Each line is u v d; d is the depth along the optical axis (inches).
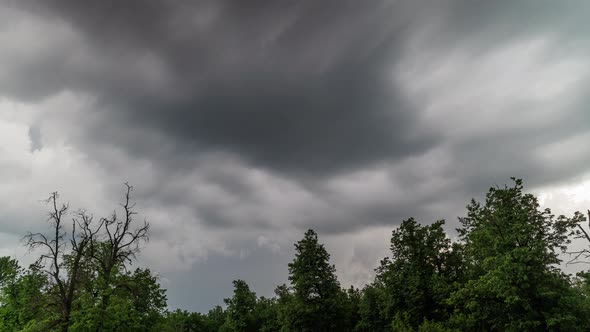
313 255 1939.0
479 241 1246.9
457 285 1267.2
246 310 2704.2
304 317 1792.6
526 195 1212.5
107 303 1217.4
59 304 1192.2
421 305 1491.1
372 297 2012.8
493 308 1190.3
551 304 1069.8
